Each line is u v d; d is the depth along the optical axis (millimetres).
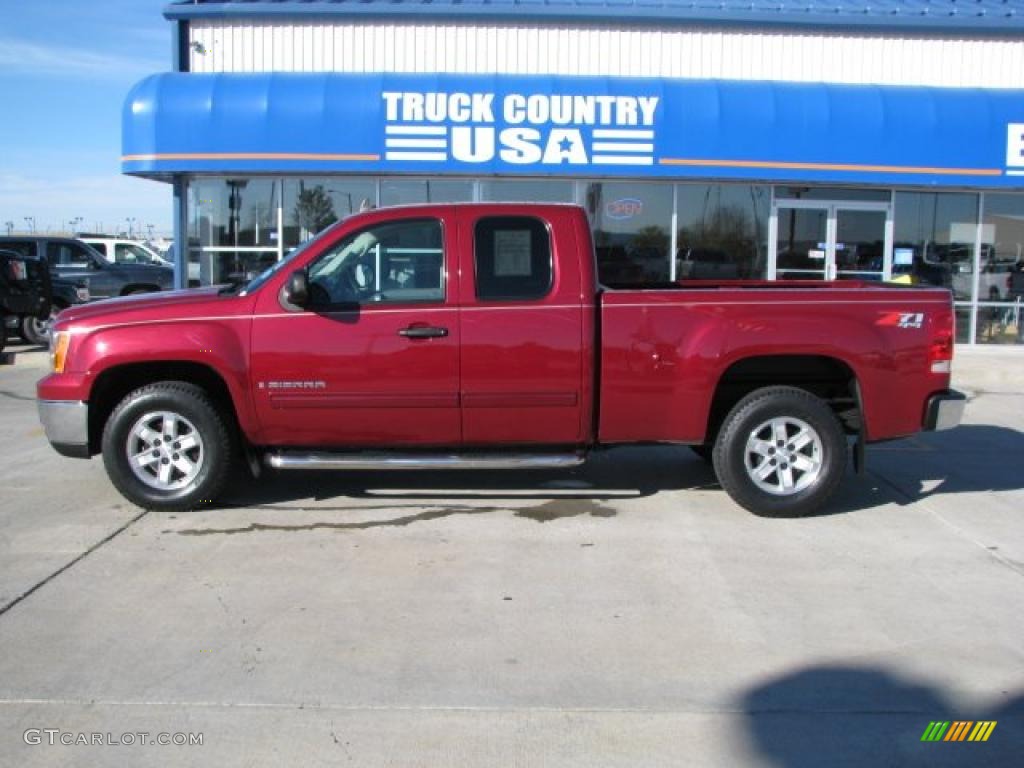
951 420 6203
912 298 6148
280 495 6664
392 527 5945
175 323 5906
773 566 5277
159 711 3580
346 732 3439
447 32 14391
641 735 3439
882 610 4637
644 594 4828
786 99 13484
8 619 4430
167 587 4859
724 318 6008
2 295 15062
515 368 5938
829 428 6125
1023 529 6035
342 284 5988
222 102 13195
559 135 13320
